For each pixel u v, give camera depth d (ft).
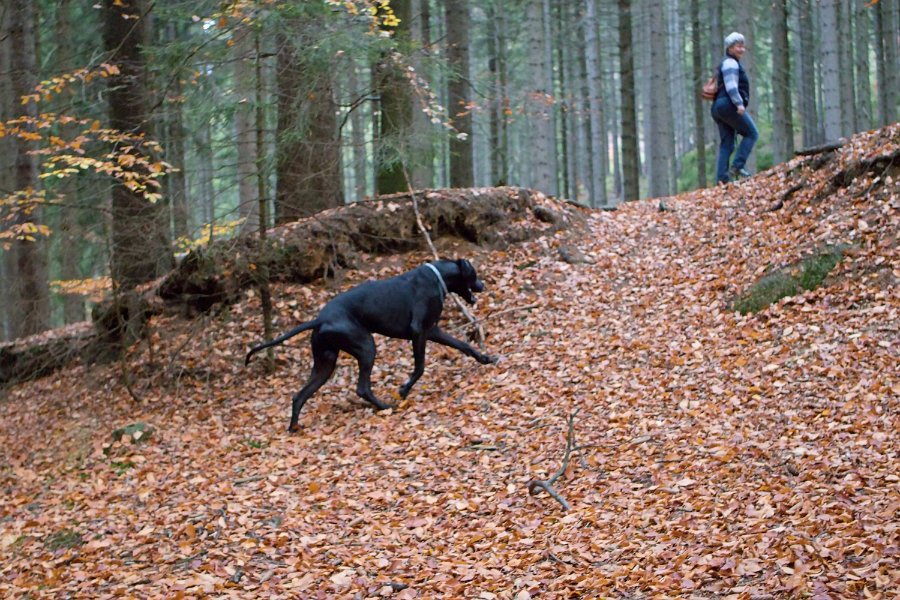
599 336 30.22
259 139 34.06
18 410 37.11
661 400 24.38
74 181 36.63
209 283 36.73
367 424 27.27
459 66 44.86
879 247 28.32
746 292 29.73
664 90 55.52
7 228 37.32
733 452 20.13
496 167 78.54
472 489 21.36
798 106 92.84
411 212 38.75
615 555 16.55
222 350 34.94
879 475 17.35
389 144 36.24
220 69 35.63
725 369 25.25
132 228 33.78
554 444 23.15
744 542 15.74
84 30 55.26
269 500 22.39
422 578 16.92
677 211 40.57
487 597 15.56
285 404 30.73
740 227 35.32
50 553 20.76
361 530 19.89
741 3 64.54
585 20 83.76
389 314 28.55
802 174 36.29
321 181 39.91
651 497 18.89
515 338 31.94
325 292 36.88
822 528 15.61
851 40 73.87
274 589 17.17
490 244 38.55
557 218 39.70
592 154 95.96
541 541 17.88
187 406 32.42
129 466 27.04
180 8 33.45
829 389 22.43
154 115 34.86
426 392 29.45
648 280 33.96
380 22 34.88
